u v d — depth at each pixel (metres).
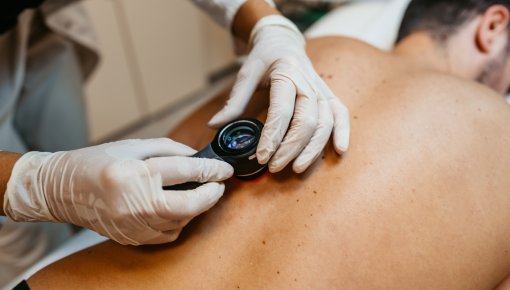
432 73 0.76
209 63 2.53
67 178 0.61
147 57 2.15
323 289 0.57
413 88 0.72
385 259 0.58
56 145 1.42
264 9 0.92
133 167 0.57
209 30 2.38
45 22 1.28
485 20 0.90
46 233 1.32
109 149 0.62
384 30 1.23
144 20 2.03
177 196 0.57
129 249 0.63
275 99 0.66
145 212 0.56
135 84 2.18
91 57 1.52
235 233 0.63
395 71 0.77
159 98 2.33
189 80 2.42
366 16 1.31
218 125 0.72
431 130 0.67
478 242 0.61
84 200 0.59
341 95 0.74
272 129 0.62
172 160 0.58
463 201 0.62
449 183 0.63
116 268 0.61
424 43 0.93
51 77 1.33
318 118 0.67
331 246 0.59
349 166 0.64
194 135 0.95
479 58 0.92
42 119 1.36
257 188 0.65
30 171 0.65
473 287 0.61
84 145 1.49
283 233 0.61
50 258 0.90
